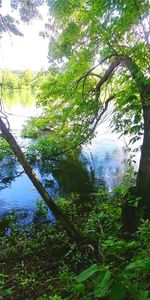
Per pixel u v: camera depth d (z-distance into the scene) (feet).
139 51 19.17
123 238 18.74
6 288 16.08
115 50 21.53
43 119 28.76
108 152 52.70
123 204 19.80
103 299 9.57
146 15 16.28
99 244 17.20
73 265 17.79
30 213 31.45
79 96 26.16
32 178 18.84
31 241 22.75
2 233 26.61
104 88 27.99
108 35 18.48
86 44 22.48
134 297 7.20
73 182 40.19
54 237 22.75
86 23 19.30
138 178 20.01
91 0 15.79
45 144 49.96
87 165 46.65
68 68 24.64
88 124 26.55
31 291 15.43
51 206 19.20
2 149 49.52
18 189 38.99
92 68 24.41
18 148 18.54
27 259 20.16
